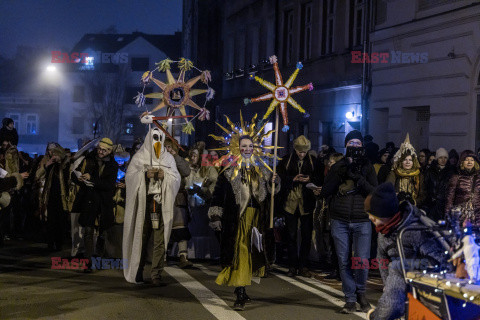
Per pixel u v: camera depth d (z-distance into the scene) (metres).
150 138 9.06
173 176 9.09
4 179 9.75
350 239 7.93
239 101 31.56
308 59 23.75
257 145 8.13
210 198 11.12
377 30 18.83
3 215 12.82
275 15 26.69
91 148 10.15
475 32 14.98
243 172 7.89
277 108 8.96
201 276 9.79
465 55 15.29
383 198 5.16
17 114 71.56
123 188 10.75
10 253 11.91
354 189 7.72
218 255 11.23
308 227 10.03
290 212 9.98
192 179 11.10
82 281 9.17
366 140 14.42
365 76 19.58
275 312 7.58
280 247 11.32
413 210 5.15
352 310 7.57
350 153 7.83
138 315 7.30
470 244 4.83
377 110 19.08
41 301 7.84
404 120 17.72
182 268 10.51
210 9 40.94
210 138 38.50
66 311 7.38
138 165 9.05
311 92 23.36
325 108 22.34
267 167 8.10
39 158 15.91
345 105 20.95
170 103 9.07
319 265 11.15
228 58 33.62
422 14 16.94
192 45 46.78
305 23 24.34
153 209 8.98
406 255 5.12
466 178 9.29
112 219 10.07
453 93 15.69
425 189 9.23
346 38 21.05
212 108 39.19
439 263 5.04
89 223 9.87
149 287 8.87
